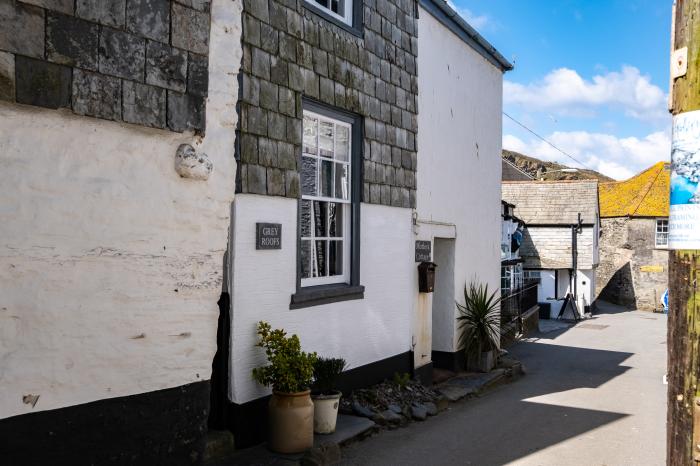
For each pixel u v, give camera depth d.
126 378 3.99
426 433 7.29
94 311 3.79
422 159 9.73
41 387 3.54
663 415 9.08
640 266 34.66
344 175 7.82
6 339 3.39
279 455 5.64
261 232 6.06
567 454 6.87
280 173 6.36
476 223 12.24
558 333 22.06
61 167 3.60
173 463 4.28
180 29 4.21
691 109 2.79
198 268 4.42
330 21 7.29
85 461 3.77
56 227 3.59
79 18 3.63
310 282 7.13
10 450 3.41
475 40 11.91
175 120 4.19
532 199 32.69
